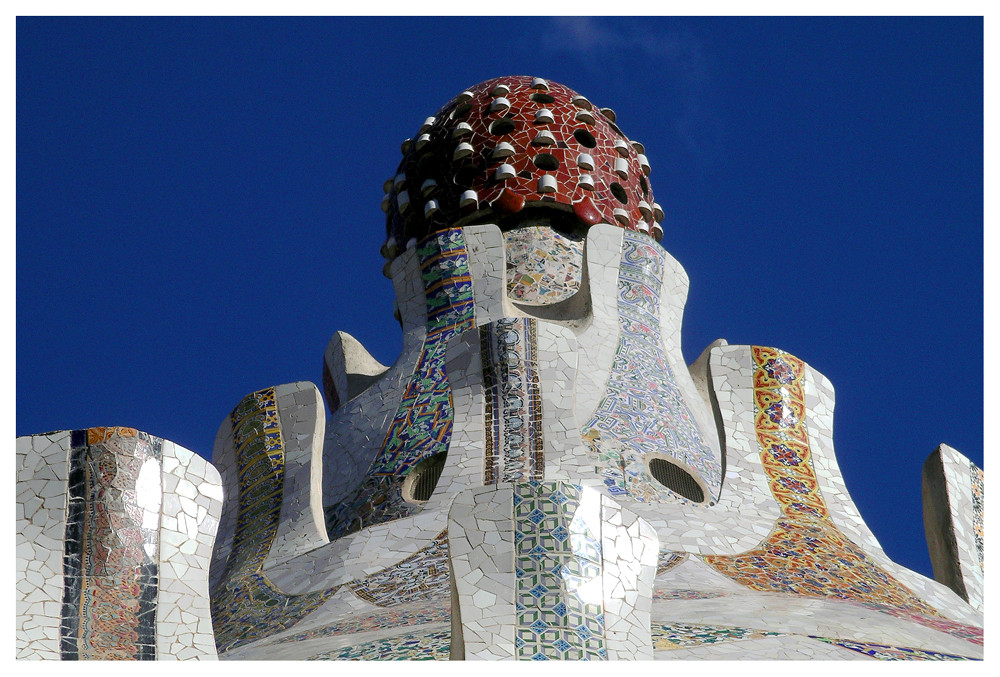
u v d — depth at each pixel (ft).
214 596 52.65
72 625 36.11
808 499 57.26
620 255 65.46
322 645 42.24
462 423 55.16
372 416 60.64
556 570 35.70
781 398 61.52
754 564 50.21
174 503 38.58
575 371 55.83
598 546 36.47
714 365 62.44
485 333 56.65
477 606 35.14
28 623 35.88
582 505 36.88
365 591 48.60
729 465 58.18
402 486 55.98
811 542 53.06
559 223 69.26
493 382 55.77
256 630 48.47
